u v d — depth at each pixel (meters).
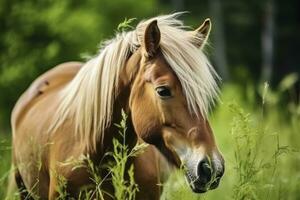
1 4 28.45
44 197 9.59
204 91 7.79
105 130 8.55
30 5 28.50
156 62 8.02
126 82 8.36
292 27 58.62
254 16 58.09
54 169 8.90
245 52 58.09
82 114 8.70
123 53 8.45
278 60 58.16
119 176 8.05
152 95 7.94
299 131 12.19
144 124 8.00
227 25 58.50
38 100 10.31
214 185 7.66
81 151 8.69
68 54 29.05
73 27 28.97
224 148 13.89
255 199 8.48
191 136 7.70
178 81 7.84
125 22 8.61
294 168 11.65
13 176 10.55
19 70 28.05
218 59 56.06
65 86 9.95
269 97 11.49
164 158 8.53
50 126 9.24
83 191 8.64
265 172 9.52
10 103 28.55
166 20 8.47
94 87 8.60
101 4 36.66
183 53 7.93
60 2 28.98
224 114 19.44
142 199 8.83
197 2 59.38
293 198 10.27
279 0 59.09
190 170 7.65
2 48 28.92
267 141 10.77
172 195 8.62
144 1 38.06
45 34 28.75
